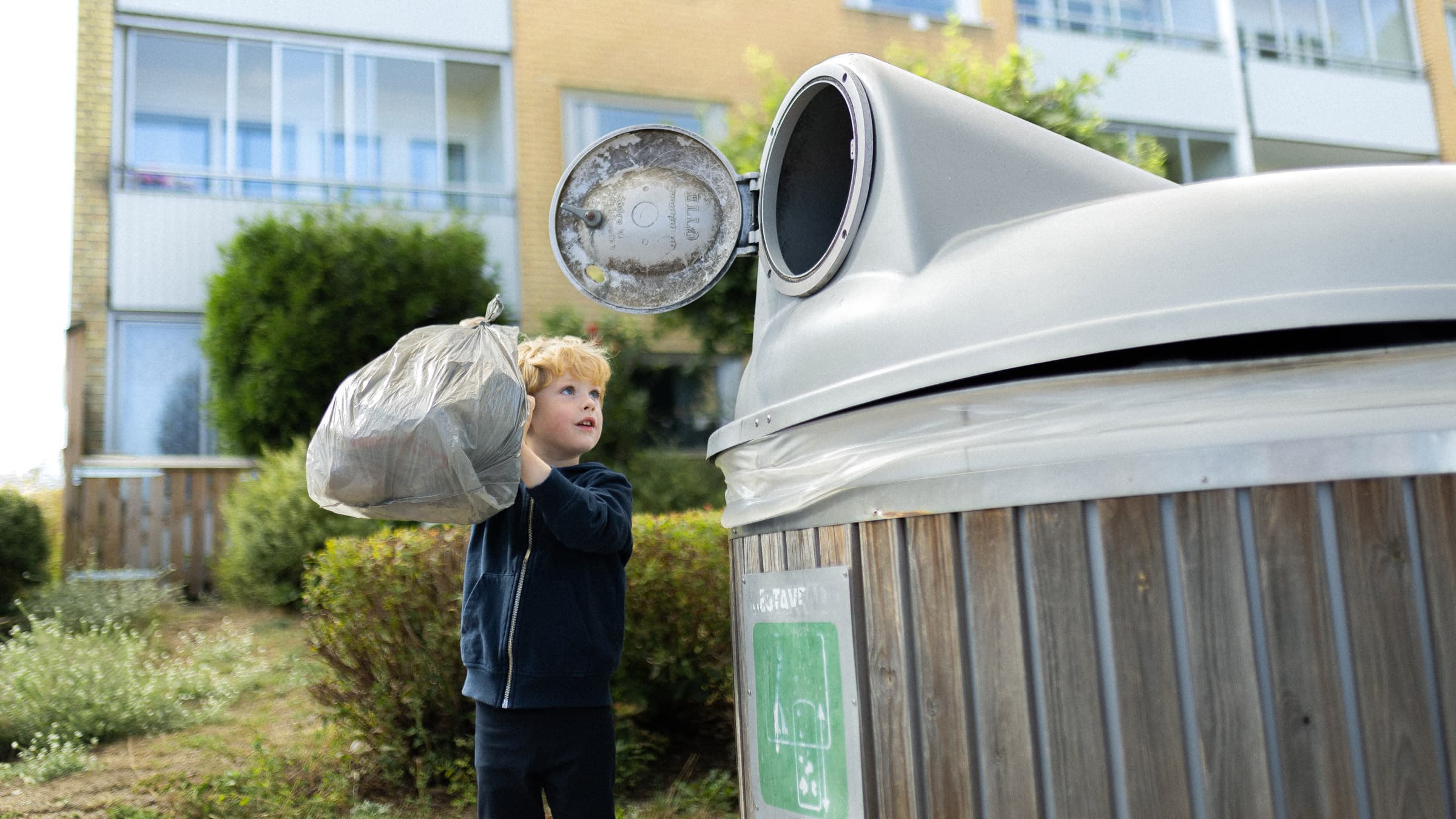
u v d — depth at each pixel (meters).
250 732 4.76
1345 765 1.14
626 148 2.17
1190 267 1.28
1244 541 1.18
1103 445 1.25
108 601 6.91
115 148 10.07
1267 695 1.16
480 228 10.91
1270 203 1.31
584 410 2.19
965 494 1.34
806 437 1.66
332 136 10.85
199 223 10.20
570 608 2.02
